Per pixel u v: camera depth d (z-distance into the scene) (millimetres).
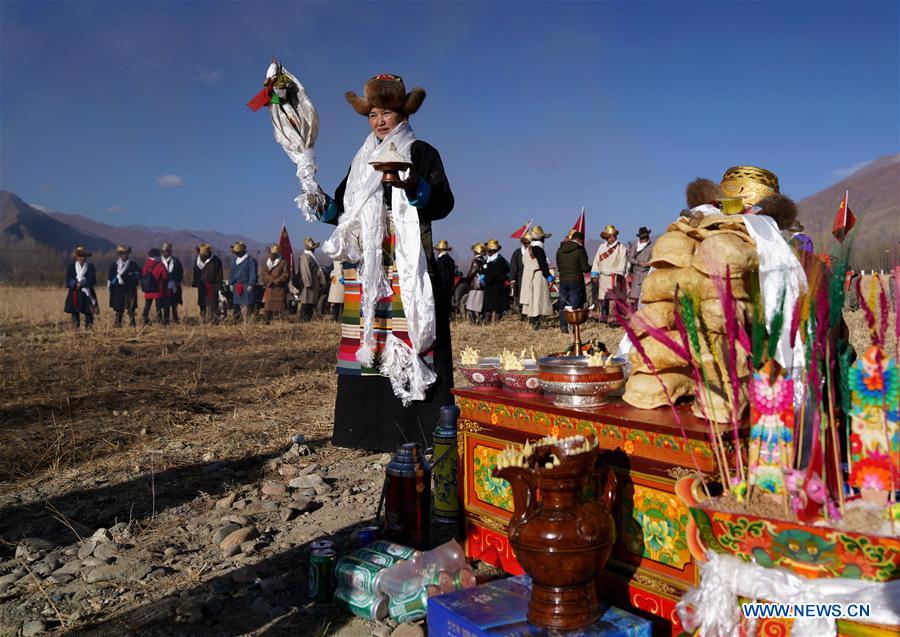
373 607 3127
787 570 2156
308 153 5023
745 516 2146
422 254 4945
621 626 2566
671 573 2680
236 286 18203
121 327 16953
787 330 2604
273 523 4316
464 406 3688
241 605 3297
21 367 9477
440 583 3143
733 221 2781
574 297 14672
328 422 6871
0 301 24000
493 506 3557
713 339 2674
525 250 16078
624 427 2803
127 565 3668
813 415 2303
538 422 3230
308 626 3100
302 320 18875
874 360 2232
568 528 2525
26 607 3275
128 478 5188
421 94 5027
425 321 4941
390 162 4344
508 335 14648
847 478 2492
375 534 3688
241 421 6992
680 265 2770
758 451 2291
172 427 6680
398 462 3686
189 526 4262
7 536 4160
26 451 5754
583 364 3082
